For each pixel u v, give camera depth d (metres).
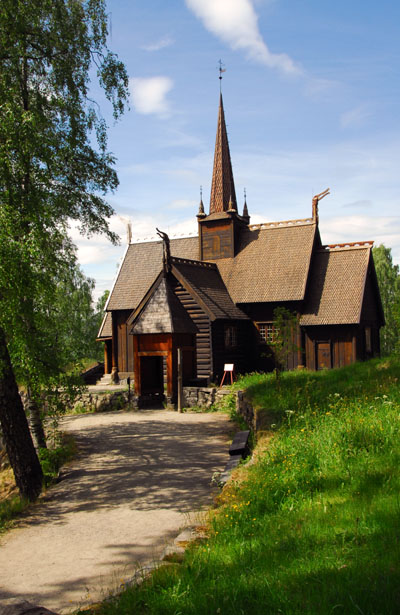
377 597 4.28
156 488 11.61
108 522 9.65
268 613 4.42
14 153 14.21
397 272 62.72
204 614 4.62
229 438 16.36
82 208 19.88
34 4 17.03
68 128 18.75
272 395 15.51
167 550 6.57
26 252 12.69
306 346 31.81
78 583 6.95
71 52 18.47
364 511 6.25
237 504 7.61
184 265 32.16
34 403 17.20
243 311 33.44
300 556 5.43
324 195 35.12
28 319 14.41
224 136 38.72
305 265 33.06
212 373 29.83
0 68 16.27
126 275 39.31
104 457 15.04
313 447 9.11
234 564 5.55
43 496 12.25
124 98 19.27
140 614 4.96
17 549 8.67
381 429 9.16
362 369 17.31
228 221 36.16
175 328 23.92
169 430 18.31
